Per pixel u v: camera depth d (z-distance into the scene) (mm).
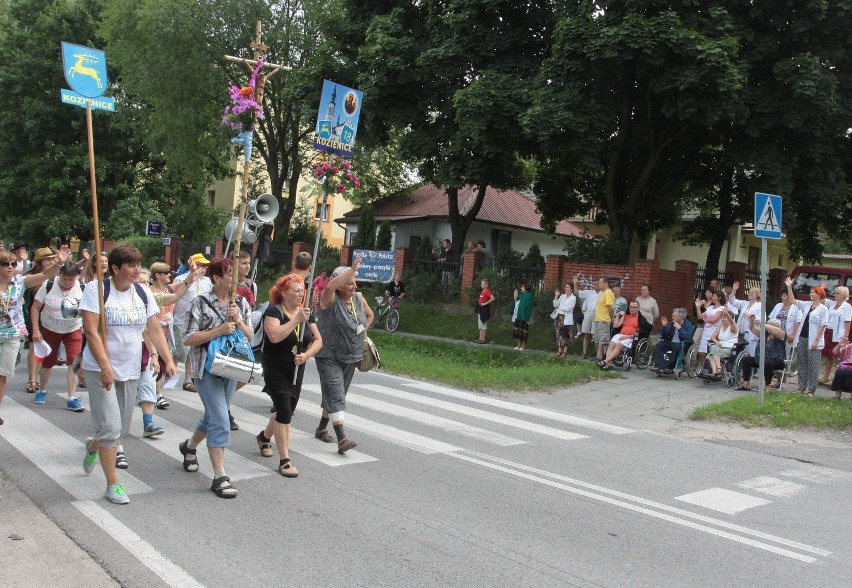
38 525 5008
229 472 6508
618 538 5363
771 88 17188
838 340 12641
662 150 20000
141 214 38844
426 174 24078
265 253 14195
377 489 6230
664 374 15102
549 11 20156
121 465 6430
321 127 7746
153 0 28594
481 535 5254
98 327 5391
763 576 4789
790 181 17469
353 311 7395
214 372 5715
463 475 6820
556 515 5812
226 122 6328
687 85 15867
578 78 17594
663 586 4531
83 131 37938
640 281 18547
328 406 7316
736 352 14023
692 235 26391
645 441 9047
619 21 16969
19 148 38875
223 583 4242
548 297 20125
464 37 20406
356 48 24672
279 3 29922
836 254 39844
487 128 18766
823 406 11125
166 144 31203
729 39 16016
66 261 8859
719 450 8789
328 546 4891
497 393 12516
